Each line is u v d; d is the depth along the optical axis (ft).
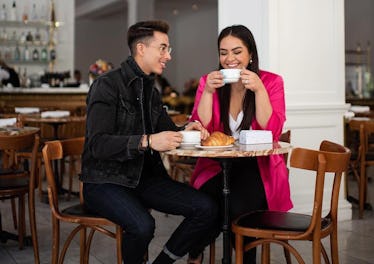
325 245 11.58
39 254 11.09
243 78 7.91
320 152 7.00
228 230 7.87
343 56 14.49
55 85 30.40
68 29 34.37
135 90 7.93
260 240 7.25
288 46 13.71
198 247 8.51
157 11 54.24
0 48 32.78
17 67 33.40
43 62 33.58
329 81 14.32
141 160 7.75
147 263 9.19
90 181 7.72
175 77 56.65
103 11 50.98
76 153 8.82
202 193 7.91
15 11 32.68
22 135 9.92
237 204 8.17
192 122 8.52
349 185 19.93
